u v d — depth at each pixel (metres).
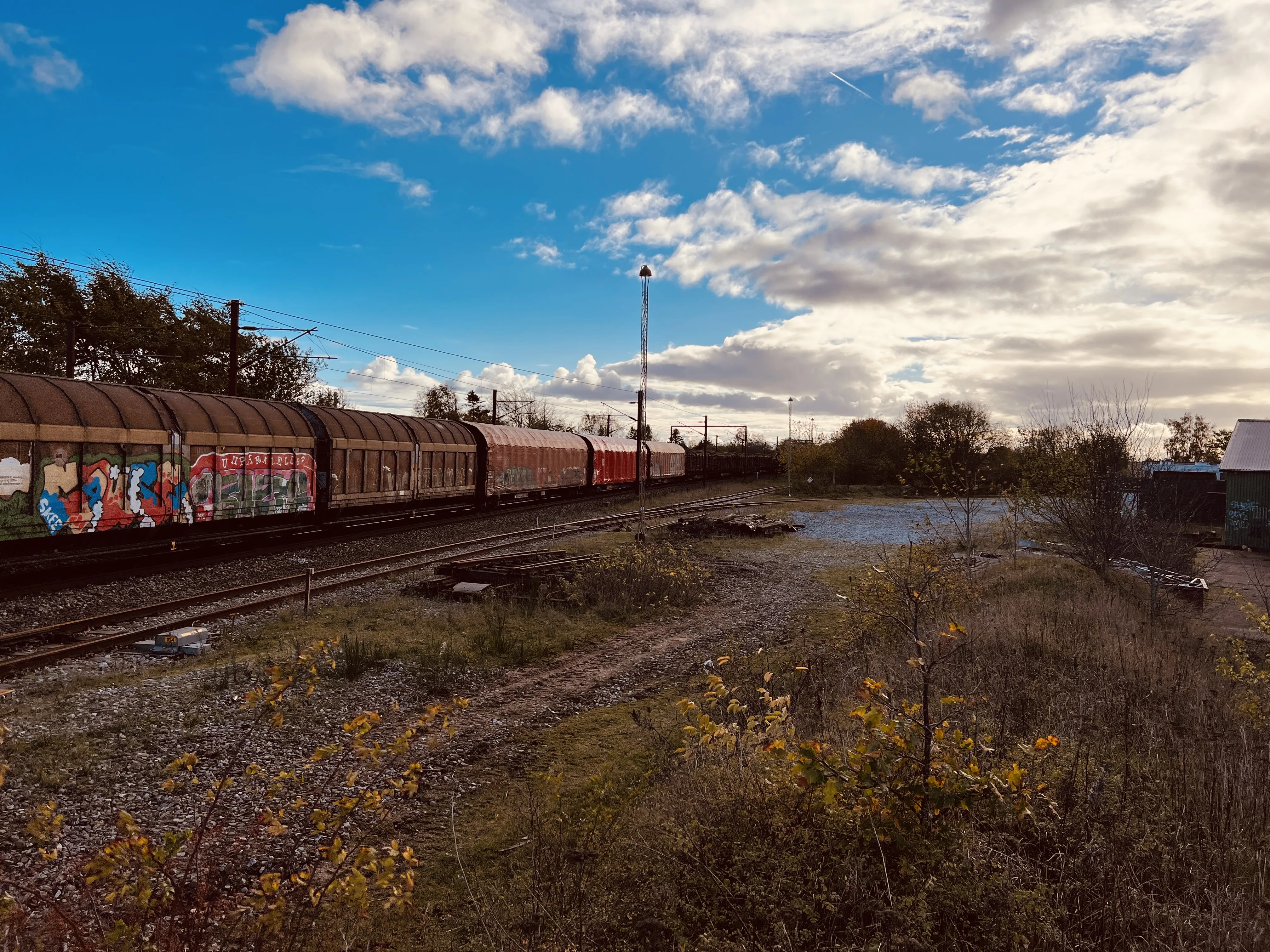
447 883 4.42
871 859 3.89
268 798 3.79
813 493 52.12
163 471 14.18
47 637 9.36
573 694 8.38
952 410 58.72
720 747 5.45
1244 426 28.23
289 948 3.46
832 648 10.19
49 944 3.55
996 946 3.33
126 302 31.72
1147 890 3.83
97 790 5.39
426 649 9.47
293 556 16.14
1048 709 6.34
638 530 23.19
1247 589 17.12
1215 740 5.54
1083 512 15.00
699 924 3.74
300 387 38.34
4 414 11.27
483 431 28.28
